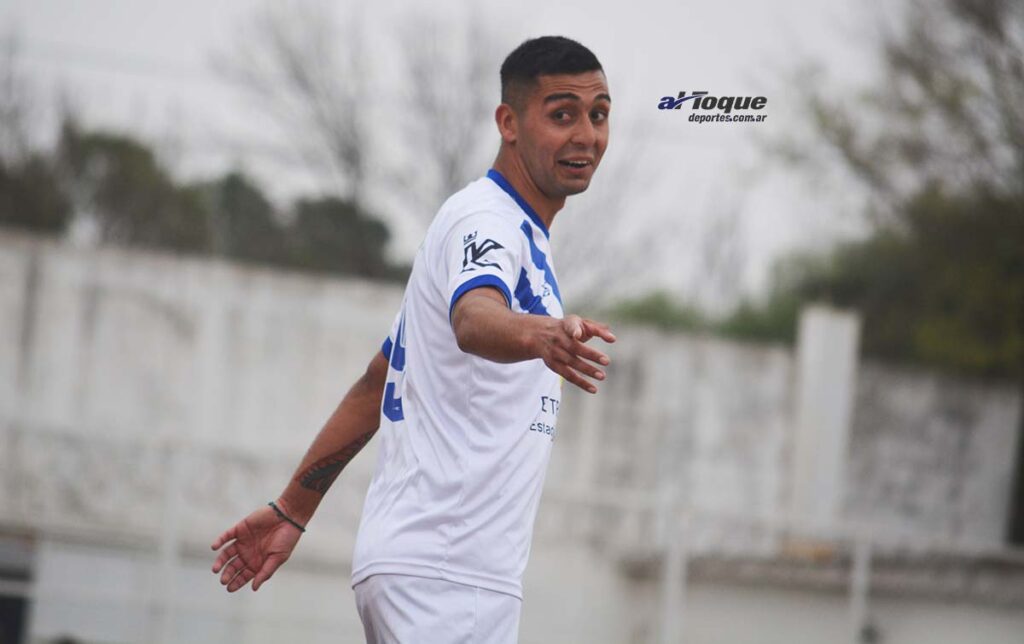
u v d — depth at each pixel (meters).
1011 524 58.78
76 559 40.00
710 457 54.59
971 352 69.50
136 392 51.28
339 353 52.28
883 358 71.62
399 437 11.34
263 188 80.25
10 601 38.53
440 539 10.88
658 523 45.09
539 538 44.25
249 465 45.06
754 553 46.62
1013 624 46.78
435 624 10.76
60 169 78.50
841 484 56.81
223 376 51.78
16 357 50.84
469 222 10.91
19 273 51.00
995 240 70.12
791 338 76.38
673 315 79.75
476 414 10.97
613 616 43.19
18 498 43.28
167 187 79.12
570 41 11.41
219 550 13.61
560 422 53.44
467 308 9.95
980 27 70.19
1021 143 70.06
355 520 43.38
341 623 41.66
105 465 43.75
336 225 81.12
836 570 45.47
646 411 54.22
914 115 71.94
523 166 11.42
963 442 58.75
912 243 72.12
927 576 46.66
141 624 39.50
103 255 51.47
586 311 80.00
